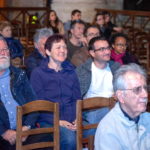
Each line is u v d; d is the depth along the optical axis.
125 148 2.23
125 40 5.05
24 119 3.50
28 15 11.15
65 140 3.53
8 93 3.42
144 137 2.30
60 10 11.77
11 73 3.45
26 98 3.51
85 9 11.78
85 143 3.49
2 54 3.34
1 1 13.22
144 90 2.21
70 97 3.81
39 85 3.75
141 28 11.91
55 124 3.23
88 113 3.71
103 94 4.09
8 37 5.73
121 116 2.24
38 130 3.16
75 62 4.87
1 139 3.40
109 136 2.21
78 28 5.29
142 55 7.91
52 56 3.78
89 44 4.11
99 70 4.11
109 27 8.80
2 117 3.38
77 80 3.88
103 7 12.10
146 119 2.32
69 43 5.33
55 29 9.20
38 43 4.55
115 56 5.05
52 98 3.75
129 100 2.20
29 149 3.12
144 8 13.10
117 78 2.24
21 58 5.66
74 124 3.70
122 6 12.78
